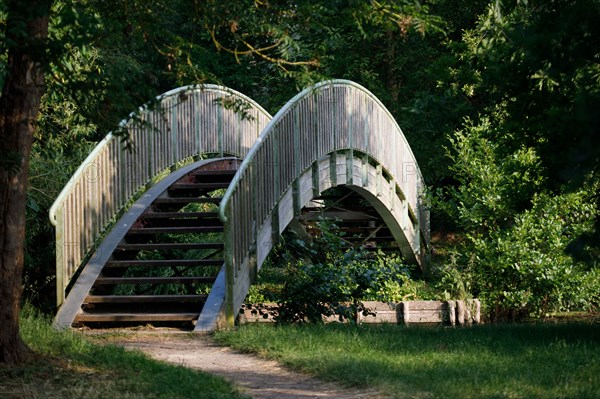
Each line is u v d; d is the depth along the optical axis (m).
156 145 16.64
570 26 9.55
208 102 18.55
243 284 14.98
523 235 21.19
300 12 11.40
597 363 9.84
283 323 14.96
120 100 9.94
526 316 22.03
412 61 32.53
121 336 13.22
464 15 30.42
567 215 21.61
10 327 9.81
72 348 10.73
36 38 8.90
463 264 22.70
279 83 33.22
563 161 12.91
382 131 22.09
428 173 31.55
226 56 33.72
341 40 29.25
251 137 20.47
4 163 9.19
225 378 9.54
